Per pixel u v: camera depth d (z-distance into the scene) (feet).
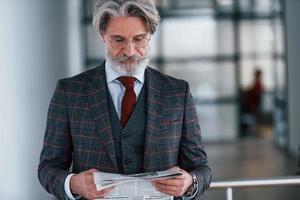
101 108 5.80
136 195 5.54
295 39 26.50
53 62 20.57
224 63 35.47
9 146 13.29
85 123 5.82
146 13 5.29
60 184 5.59
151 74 6.06
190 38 35.09
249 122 37.40
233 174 24.71
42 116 17.54
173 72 35.32
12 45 13.93
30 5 16.30
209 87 35.60
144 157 5.78
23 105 14.88
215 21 35.12
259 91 37.11
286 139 29.68
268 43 36.11
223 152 31.50
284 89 29.43
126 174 5.76
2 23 13.05
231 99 35.73
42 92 17.72
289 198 18.70
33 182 15.88
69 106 5.87
